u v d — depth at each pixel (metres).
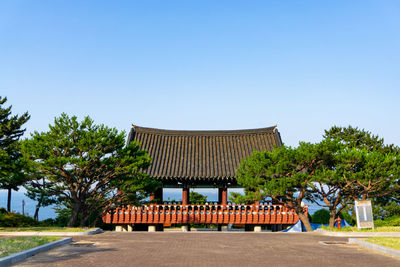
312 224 35.19
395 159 26.91
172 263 12.33
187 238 21.33
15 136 46.09
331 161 28.84
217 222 35.69
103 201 31.70
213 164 38.19
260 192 29.39
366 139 45.84
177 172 36.47
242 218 35.75
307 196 30.95
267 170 29.12
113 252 14.84
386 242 17.22
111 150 28.67
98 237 21.33
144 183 30.48
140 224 38.91
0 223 28.81
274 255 14.52
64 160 26.09
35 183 28.81
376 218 43.56
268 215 35.69
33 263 12.09
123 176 29.81
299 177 27.53
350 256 14.34
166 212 35.78
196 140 42.12
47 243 15.98
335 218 29.98
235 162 38.59
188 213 35.78
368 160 27.67
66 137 27.58
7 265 11.68
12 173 29.34
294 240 20.69
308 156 27.77
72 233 22.64
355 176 26.72
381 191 29.72
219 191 38.62
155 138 42.03
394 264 12.52
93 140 27.12
